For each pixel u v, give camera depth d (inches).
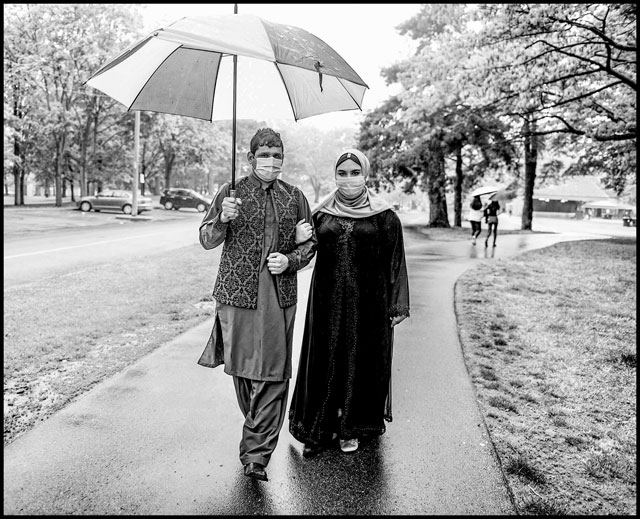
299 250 106.9
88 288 289.3
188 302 263.9
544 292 318.3
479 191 611.8
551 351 197.3
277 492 99.4
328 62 97.5
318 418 114.8
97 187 1504.7
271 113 131.2
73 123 1083.9
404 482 103.7
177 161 1640.0
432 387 156.4
